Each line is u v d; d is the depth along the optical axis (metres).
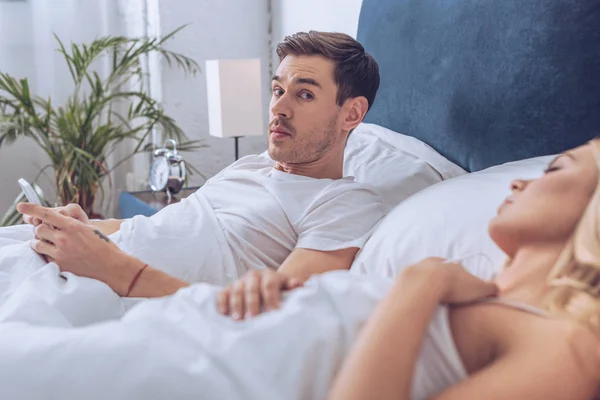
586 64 1.30
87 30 3.24
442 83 1.65
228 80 2.59
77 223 1.25
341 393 0.69
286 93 1.45
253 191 1.46
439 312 0.78
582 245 0.82
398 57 1.84
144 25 3.13
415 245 1.08
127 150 3.38
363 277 0.87
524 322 0.76
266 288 0.87
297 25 2.95
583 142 1.31
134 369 0.73
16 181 3.25
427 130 1.72
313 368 0.75
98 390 0.72
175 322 0.79
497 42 1.48
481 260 0.95
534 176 1.01
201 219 1.40
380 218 1.40
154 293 1.21
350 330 0.78
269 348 0.75
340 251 1.29
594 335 0.73
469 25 1.57
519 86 1.42
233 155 3.27
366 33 2.01
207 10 3.10
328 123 1.46
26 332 0.81
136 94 2.94
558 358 0.72
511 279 0.86
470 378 0.73
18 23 3.13
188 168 3.09
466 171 1.59
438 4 1.69
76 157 2.80
